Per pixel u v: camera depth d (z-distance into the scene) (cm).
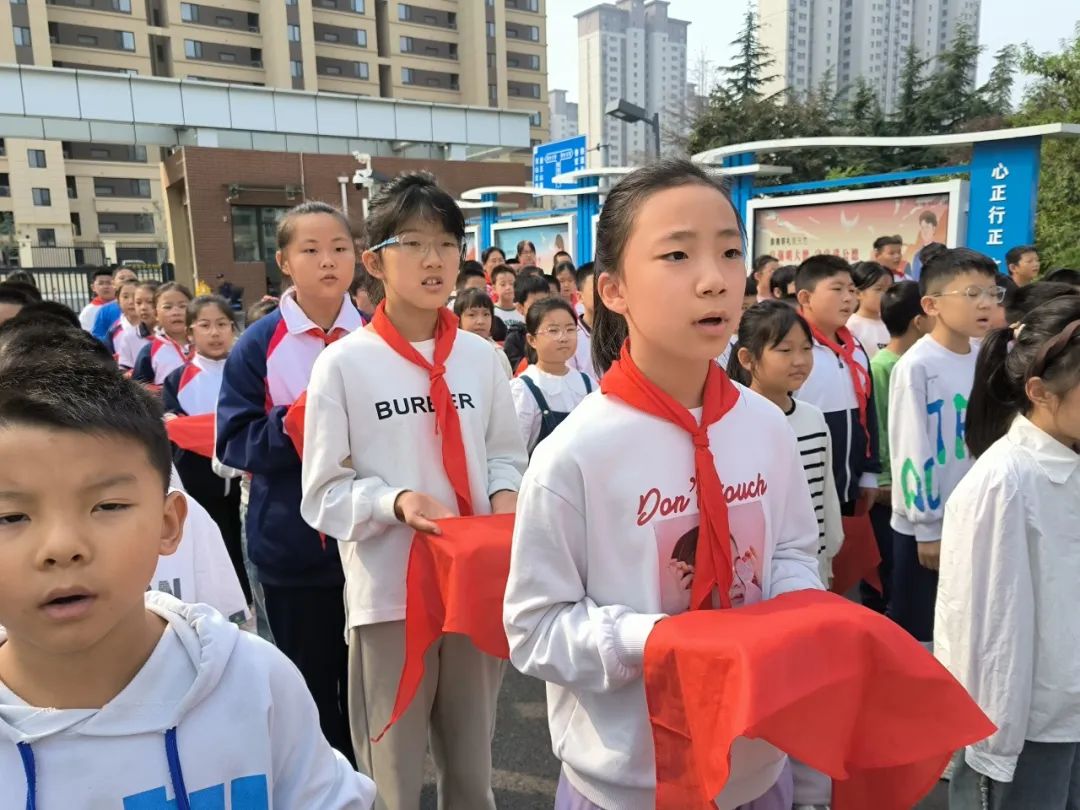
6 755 86
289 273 256
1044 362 173
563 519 128
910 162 1894
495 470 218
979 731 107
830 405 330
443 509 185
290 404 244
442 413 202
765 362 266
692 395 134
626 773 129
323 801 104
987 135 696
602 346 154
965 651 177
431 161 2556
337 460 197
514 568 133
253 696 99
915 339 351
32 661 89
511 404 226
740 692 99
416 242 198
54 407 80
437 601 179
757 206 873
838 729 103
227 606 174
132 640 93
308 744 106
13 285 306
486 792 211
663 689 111
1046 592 173
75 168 4656
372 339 204
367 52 4897
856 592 385
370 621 199
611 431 128
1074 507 174
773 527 143
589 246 1120
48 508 80
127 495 85
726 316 117
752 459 138
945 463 284
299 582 239
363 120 2388
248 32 4659
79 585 81
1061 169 1170
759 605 118
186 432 328
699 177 121
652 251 118
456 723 207
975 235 727
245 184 2331
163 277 2220
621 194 126
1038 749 178
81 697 90
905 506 285
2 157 4412
